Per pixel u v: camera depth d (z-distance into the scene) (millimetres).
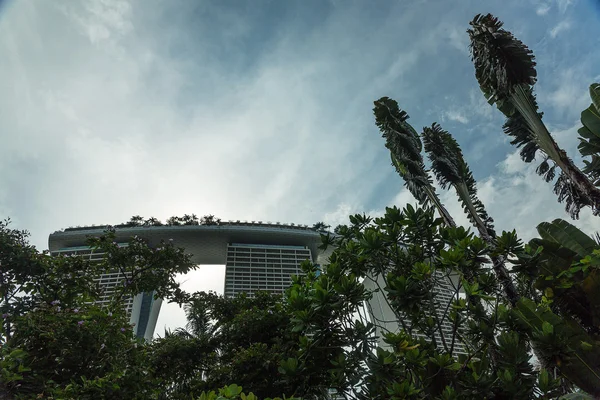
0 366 5539
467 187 14203
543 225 11734
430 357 6887
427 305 8258
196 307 15141
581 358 7996
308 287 8938
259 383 11508
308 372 7500
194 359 13820
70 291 8742
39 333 6898
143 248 11336
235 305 15508
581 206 10102
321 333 7496
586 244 10734
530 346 8039
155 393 8641
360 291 7562
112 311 8914
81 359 7008
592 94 10305
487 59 10391
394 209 9430
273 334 13375
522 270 7867
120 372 7078
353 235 10023
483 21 10633
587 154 10734
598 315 9078
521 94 10477
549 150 9883
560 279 9398
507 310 7742
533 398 6500
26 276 8297
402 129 13039
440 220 9156
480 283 8000
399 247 9438
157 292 11711
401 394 5973
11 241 8500
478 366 7207
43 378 6434
